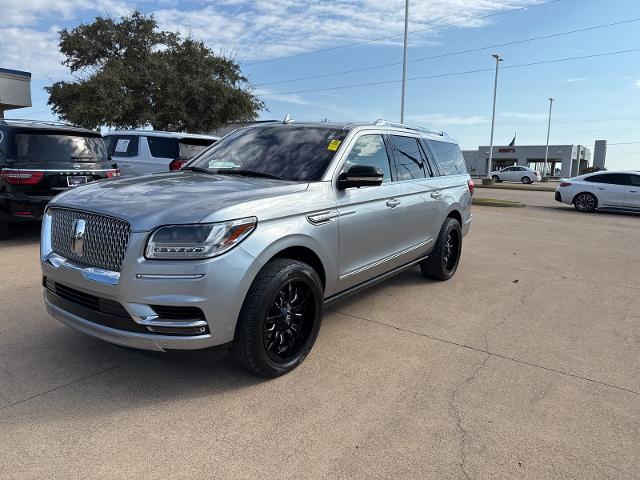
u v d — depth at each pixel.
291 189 3.60
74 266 3.20
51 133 7.46
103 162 8.00
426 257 5.93
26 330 4.20
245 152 4.48
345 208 4.01
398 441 2.79
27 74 23.00
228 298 3.02
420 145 5.69
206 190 3.42
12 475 2.41
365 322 4.71
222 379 3.44
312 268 3.76
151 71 23.25
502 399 3.30
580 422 3.05
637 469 2.62
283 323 3.45
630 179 16.11
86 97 22.86
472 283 6.31
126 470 2.48
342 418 3.01
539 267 7.43
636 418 3.12
